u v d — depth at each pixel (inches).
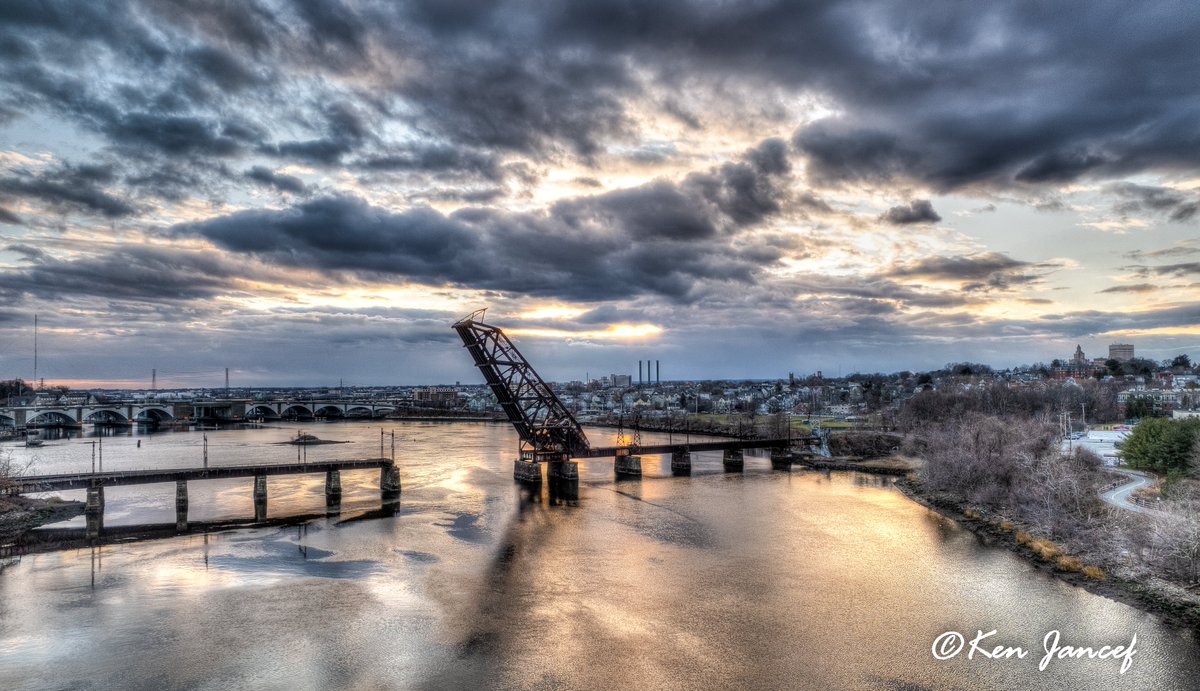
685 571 2433.6
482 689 1523.1
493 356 4458.7
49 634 1809.8
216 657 1674.5
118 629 1846.7
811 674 1615.4
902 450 6151.6
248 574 2361.0
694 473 5280.5
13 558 2581.2
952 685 1573.6
